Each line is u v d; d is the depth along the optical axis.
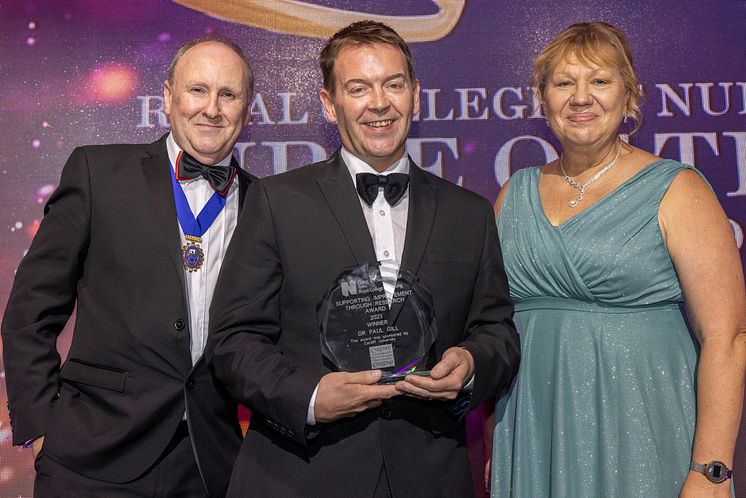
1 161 3.00
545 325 2.04
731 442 1.82
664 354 1.94
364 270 1.73
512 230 2.13
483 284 1.93
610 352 1.95
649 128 3.06
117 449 1.95
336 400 1.62
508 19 3.08
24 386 1.98
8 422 2.96
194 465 2.06
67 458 1.93
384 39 1.89
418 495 1.73
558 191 2.12
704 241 1.88
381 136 1.87
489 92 3.07
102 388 1.98
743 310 1.87
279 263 1.83
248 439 1.84
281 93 3.07
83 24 3.03
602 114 1.99
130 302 1.99
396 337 1.70
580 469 1.93
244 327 1.77
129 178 2.09
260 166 3.05
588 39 1.98
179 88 2.10
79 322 2.05
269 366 1.69
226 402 2.05
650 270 1.93
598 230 1.98
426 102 3.07
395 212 1.90
